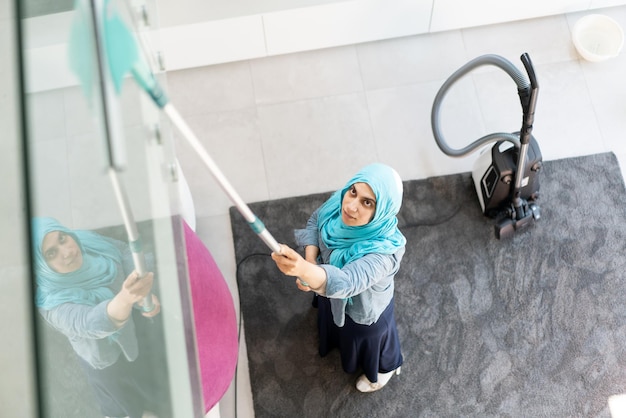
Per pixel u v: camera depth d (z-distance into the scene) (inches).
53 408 38.2
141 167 33.9
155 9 43.8
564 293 112.4
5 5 31.1
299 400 107.6
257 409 107.4
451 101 125.1
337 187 120.6
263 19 117.3
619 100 124.7
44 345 35.5
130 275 37.4
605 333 110.0
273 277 114.7
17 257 36.7
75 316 40.3
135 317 38.4
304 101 126.1
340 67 127.8
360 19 121.1
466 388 107.5
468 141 123.1
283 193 120.6
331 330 102.2
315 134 124.0
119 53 30.1
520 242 115.5
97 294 40.0
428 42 128.7
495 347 109.7
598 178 119.3
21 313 39.6
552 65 127.1
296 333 111.3
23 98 30.1
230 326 83.0
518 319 111.1
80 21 27.6
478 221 117.1
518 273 113.8
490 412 106.2
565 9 127.6
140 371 37.0
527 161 103.7
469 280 113.6
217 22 116.1
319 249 91.6
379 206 80.5
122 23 31.3
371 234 84.0
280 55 128.6
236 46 123.4
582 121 123.6
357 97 126.1
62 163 29.8
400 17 122.3
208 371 77.0
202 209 119.6
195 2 115.9
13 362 41.4
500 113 124.4
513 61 127.3
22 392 40.2
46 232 38.3
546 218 116.9
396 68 127.5
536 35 128.7
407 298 112.7
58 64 28.5
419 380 108.0
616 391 106.8
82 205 31.6
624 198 118.0
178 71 127.8
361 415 106.6
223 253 117.0
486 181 110.8
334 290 77.8
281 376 108.9
